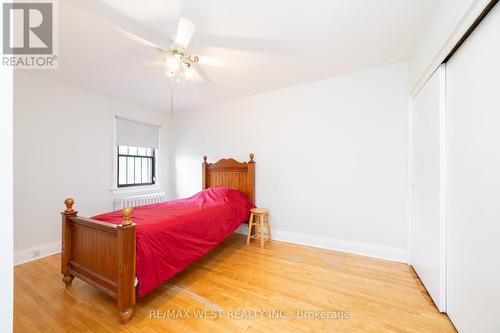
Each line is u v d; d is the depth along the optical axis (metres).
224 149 3.78
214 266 2.35
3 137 0.55
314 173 2.96
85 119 3.08
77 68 2.47
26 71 2.51
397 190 2.45
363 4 1.53
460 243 1.37
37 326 1.46
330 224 2.85
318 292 1.85
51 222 2.70
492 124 1.08
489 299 1.10
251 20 1.70
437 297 1.61
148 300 1.75
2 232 0.56
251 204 3.29
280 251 2.77
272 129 3.28
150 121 4.04
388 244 2.51
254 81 2.92
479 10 1.08
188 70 2.43
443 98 1.56
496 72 1.05
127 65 2.40
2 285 0.56
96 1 1.49
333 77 2.80
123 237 1.47
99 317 1.54
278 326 1.46
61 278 2.08
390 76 2.47
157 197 3.98
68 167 2.88
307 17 1.67
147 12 1.60
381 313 1.58
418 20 1.70
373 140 2.58
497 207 1.05
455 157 1.42
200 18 1.67
